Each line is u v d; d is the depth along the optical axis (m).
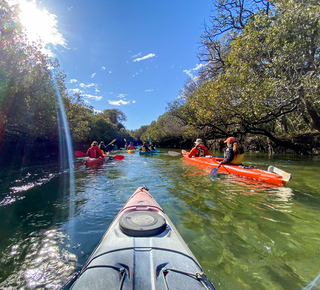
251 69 8.55
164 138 33.50
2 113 8.17
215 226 2.79
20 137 10.83
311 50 7.48
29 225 2.92
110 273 1.24
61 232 2.69
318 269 1.89
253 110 8.95
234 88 8.99
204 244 2.34
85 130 19.61
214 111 10.41
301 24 6.82
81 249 2.29
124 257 1.40
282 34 7.18
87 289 1.14
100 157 10.09
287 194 4.16
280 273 1.85
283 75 7.57
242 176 5.73
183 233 2.60
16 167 8.50
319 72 6.88
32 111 9.62
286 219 2.99
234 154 6.17
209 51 15.73
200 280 1.25
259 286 1.69
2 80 7.35
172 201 3.80
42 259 2.12
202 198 3.96
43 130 11.56
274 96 7.85
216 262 2.02
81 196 4.25
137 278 1.19
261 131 12.34
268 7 12.23
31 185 5.27
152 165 8.94
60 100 12.73
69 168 8.19
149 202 2.86
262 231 2.64
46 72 9.92
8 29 7.52
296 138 13.54
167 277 1.22
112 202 3.86
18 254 2.21
